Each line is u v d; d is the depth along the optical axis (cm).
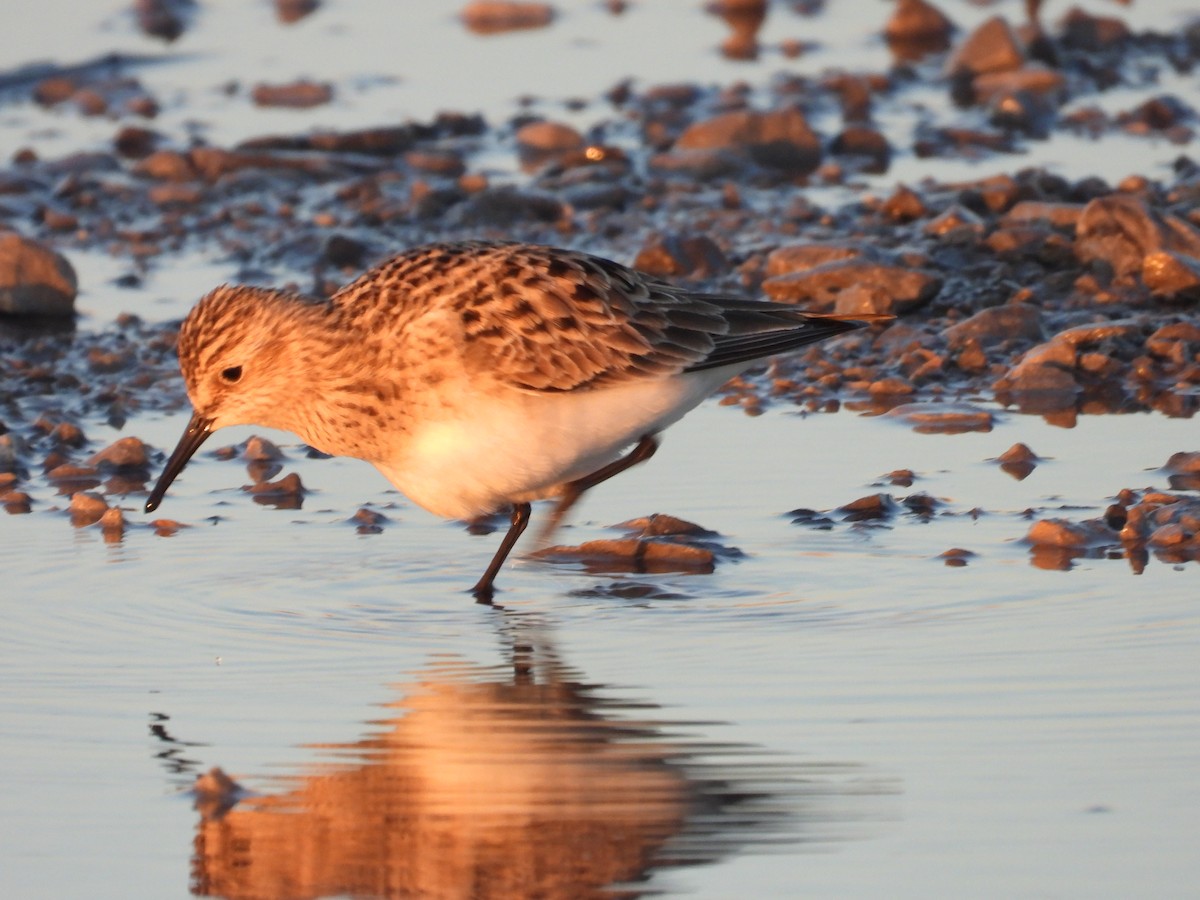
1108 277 1712
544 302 1126
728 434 1438
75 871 768
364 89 2581
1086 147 2238
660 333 1152
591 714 916
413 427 1130
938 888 735
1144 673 944
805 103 2434
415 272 1134
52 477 1391
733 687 948
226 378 1148
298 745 889
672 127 2342
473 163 2256
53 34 2848
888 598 1084
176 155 2247
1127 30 2680
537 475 1140
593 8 3028
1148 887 730
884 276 1680
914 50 2723
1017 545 1170
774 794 822
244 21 2969
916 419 1452
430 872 768
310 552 1212
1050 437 1395
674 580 1138
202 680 979
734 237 1919
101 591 1130
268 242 2003
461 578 1162
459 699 946
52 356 1684
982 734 875
